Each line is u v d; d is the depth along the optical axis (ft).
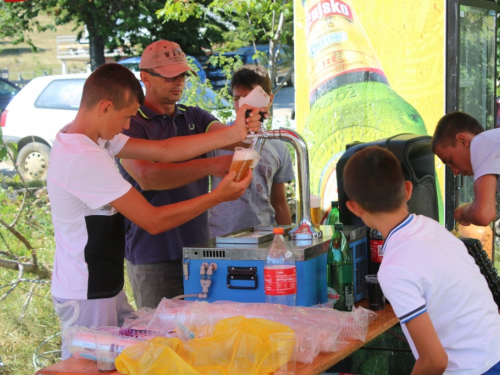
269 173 12.28
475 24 16.10
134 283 10.74
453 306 6.64
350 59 16.25
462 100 15.99
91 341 7.05
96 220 7.89
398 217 6.98
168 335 7.11
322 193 16.87
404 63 15.61
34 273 16.12
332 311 7.54
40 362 13.83
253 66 11.99
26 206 18.79
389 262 6.64
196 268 8.54
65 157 7.67
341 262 8.45
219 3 25.86
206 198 8.20
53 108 33.04
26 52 95.71
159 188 9.87
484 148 9.93
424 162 10.89
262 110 9.26
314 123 16.90
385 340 10.04
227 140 9.12
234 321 6.98
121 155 9.34
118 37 46.73
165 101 10.61
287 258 7.93
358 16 16.05
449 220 15.17
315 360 6.90
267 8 25.64
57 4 48.57
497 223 19.84
